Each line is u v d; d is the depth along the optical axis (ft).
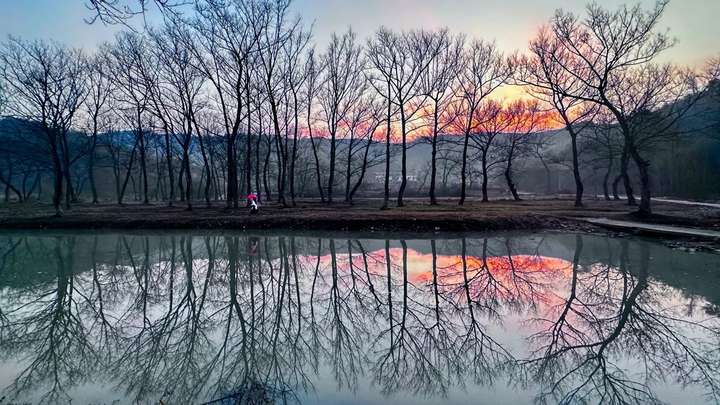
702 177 139.33
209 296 36.73
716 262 45.75
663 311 30.76
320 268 47.60
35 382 20.68
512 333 27.02
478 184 238.27
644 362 22.54
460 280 41.24
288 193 189.98
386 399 18.48
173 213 88.12
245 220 76.43
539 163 231.30
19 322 30.09
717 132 122.42
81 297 36.42
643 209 76.59
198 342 26.07
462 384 20.04
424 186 215.72
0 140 129.90
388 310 32.42
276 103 101.55
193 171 218.38
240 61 88.02
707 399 18.71
